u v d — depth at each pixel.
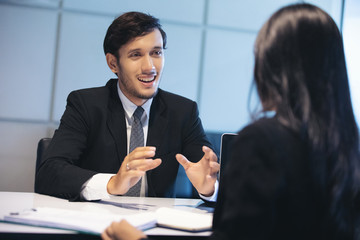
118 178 1.34
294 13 0.82
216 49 3.18
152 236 1.01
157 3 3.08
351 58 3.12
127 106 1.82
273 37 0.82
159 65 1.75
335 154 0.78
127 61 1.71
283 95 0.79
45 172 1.52
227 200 0.74
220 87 3.19
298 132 0.76
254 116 0.84
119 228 0.87
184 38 3.12
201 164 1.49
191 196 2.31
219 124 3.18
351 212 0.82
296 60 0.79
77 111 1.76
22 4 2.88
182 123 1.89
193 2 3.13
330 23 0.82
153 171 1.77
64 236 0.96
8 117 2.88
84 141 1.72
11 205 1.25
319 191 0.76
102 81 3.01
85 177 1.41
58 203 1.33
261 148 0.73
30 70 2.91
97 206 1.33
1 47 2.86
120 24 1.71
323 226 0.76
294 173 0.74
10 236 0.93
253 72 0.88
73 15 2.96
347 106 0.82
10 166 2.89
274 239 0.74
